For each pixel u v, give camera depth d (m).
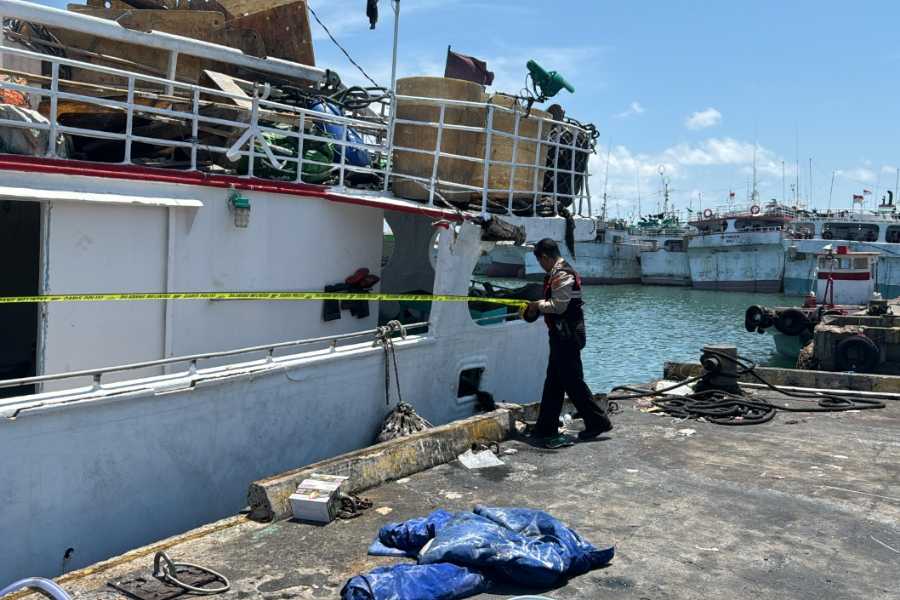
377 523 5.15
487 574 4.26
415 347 7.62
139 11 8.12
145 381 5.47
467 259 8.09
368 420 7.23
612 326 34.12
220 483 5.96
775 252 52.50
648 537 4.98
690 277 58.91
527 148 9.02
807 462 6.72
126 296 5.55
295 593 4.14
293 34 8.80
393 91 8.00
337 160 8.16
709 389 9.16
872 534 5.07
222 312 6.76
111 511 5.28
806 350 21.22
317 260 7.52
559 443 7.15
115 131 6.71
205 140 7.08
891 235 51.84
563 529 4.63
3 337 7.83
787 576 4.43
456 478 6.15
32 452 4.84
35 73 7.49
